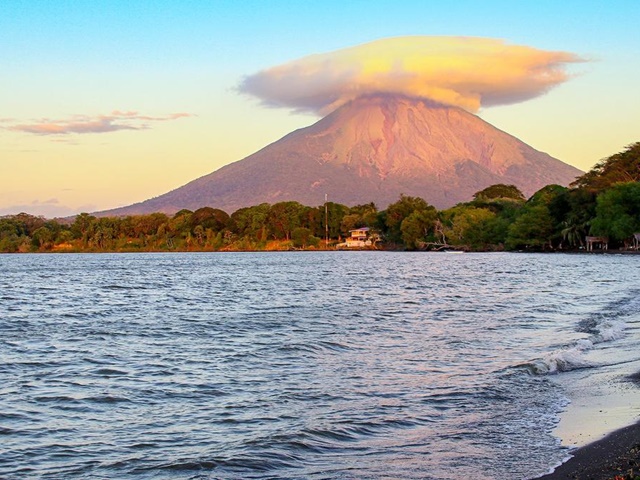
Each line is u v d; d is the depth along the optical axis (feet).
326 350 89.76
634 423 49.29
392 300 171.94
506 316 128.06
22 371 78.95
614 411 53.16
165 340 104.68
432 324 117.50
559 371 69.82
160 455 46.16
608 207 470.80
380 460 43.50
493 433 48.60
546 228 526.57
